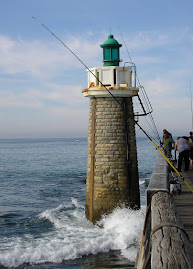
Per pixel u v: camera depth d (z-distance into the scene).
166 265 2.48
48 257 12.13
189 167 14.16
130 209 14.90
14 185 32.91
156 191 5.23
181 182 10.51
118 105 14.91
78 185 32.25
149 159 63.19
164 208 4.14
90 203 15.21
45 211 19.42
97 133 15.04
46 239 14.19
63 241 13.69
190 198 8.12
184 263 2.51
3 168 50.75
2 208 21.84
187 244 2.93
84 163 58.56
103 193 14.91
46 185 32.53
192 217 6.48
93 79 15.01
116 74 14.76
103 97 15.00
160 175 6.84
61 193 27.53
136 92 14.85
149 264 3.77
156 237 3.09
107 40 15.30
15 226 16.86
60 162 61.09
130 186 15.01
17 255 12.13
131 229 14.10
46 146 154.38
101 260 11.85
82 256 12.26
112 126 14.90
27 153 95.38
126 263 11.54
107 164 14.89
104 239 13.52
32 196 26.50
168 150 15.52
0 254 12.25
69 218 17.50
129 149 15.01
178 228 3.25
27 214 19.75
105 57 15.38
